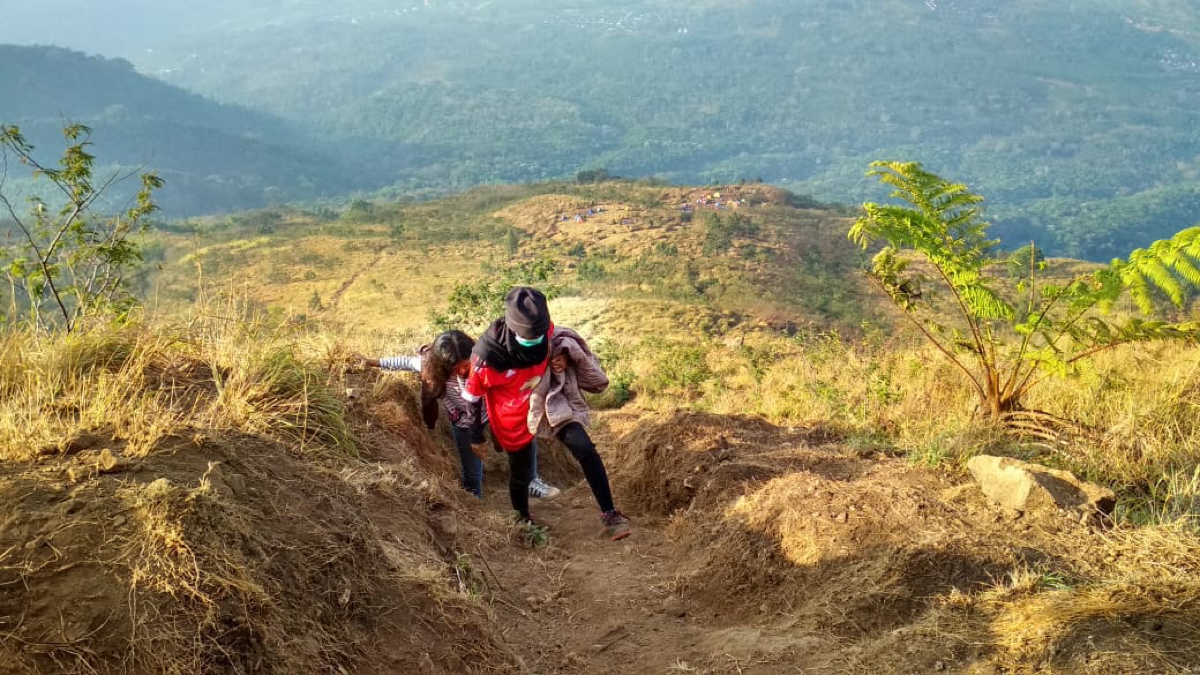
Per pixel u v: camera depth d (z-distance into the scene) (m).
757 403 9.02
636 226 160.38
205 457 3.38
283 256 141.00
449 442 6.34
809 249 144.62
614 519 5.16
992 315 5.82
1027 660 3.02
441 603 3.52
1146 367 6.65
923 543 3.97
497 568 4.64
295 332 5.79
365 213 196.62
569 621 4.32
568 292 94.94
